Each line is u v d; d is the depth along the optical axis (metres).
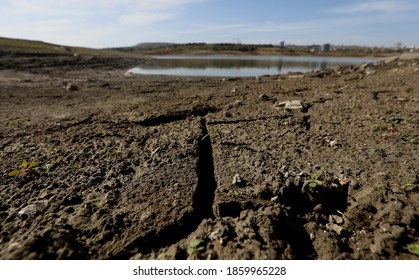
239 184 2.76
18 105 6.71
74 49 52.78
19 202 2.54
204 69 24.28
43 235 2.04
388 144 3.56
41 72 16.55
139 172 3.08
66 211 2.40
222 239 2.05
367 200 2.40
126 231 2.19
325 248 2.08
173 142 3.84
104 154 3.53
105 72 19.20
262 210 2.38
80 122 4.90
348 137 3.87
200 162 3.40
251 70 22.88
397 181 2.63
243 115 5.05
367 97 6.10
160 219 2.31
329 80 9.66
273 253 1.94
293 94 7.01
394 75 9.37
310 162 3.16
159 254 2.05
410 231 2.06
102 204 2.50
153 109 5.53
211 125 4.59
